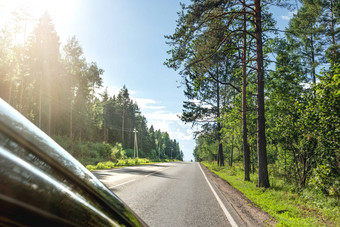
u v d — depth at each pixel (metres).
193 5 12.74
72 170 0.41
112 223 0.46
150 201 8.23
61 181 0.36
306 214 7.34
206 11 12.99
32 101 43.84
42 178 0.31
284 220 6.23
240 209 7.59
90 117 65.12
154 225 5.57
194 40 13.89
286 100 13.12
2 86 35.97
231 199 9.30
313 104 10.44
